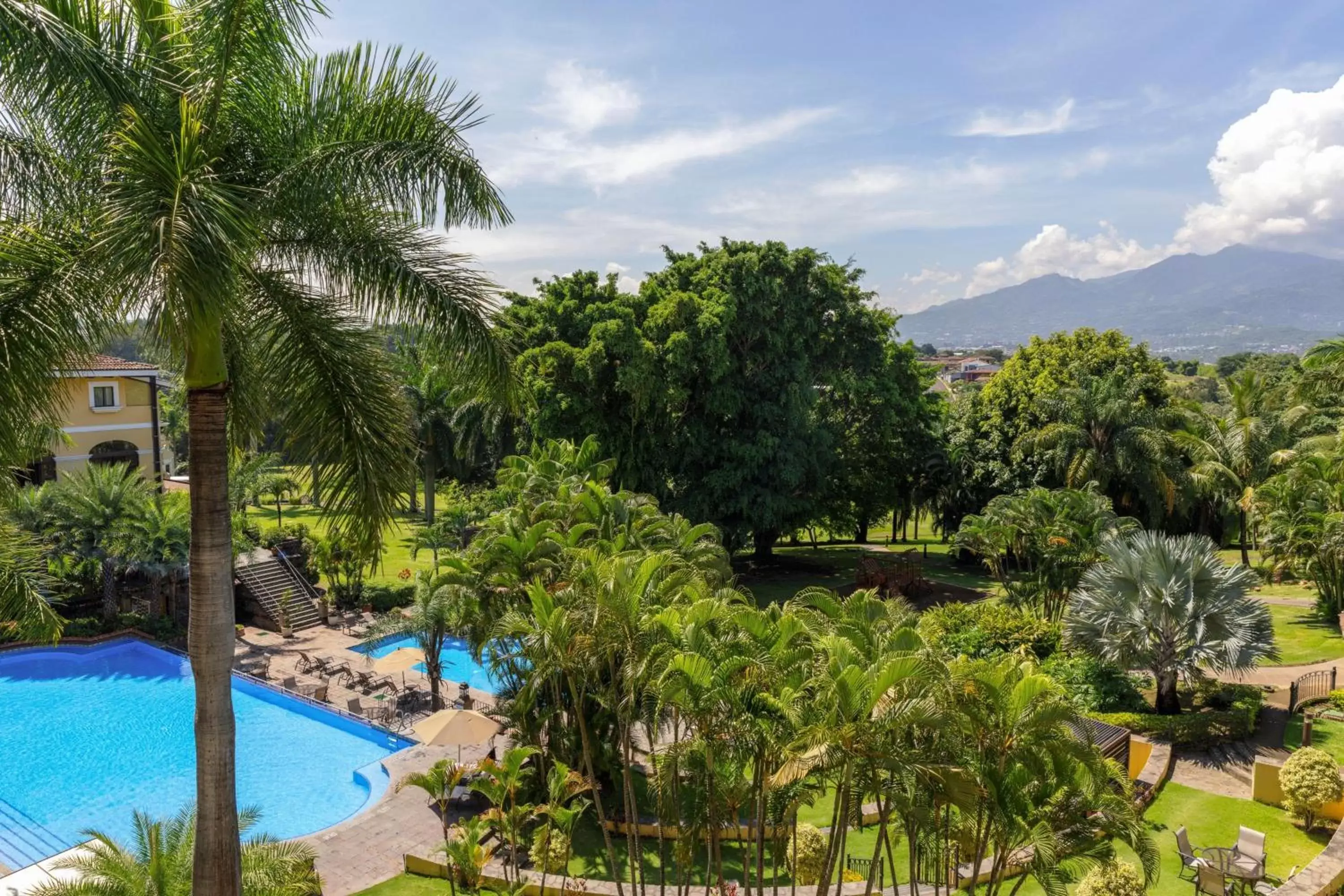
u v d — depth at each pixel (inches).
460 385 361.4
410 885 550.0
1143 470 1256.2
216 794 331.6
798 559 1662.2
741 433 1314.0
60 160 289.1
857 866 550.0
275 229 323.3
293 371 345.1
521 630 555.8
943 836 427.5
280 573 1220.5
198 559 323.6
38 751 792.3
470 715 656.4
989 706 375.9
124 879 378.9
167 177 257.4
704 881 544.7
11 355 266.1
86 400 1272.1
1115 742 641.6
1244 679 831.7
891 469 1664.6
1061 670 790.5
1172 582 697.0
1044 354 1521.9
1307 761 567.8
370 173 311.0
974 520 1131.3
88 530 1029.2
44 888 386.9
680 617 452.1
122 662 1026.1
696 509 1290.6
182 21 302.0
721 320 1195.3
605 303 1305.4
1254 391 1692.9
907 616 486.3
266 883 398.9
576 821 629.6
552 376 1264.8
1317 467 1147.3
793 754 343.0
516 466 1142.3
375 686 922.7
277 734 844.6
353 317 352.5
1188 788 622.2
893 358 1541.6
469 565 729.0
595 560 578.9
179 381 342.3
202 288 241.9
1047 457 1332.4
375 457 348.8
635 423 1266.0
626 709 481.1
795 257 1299.2
